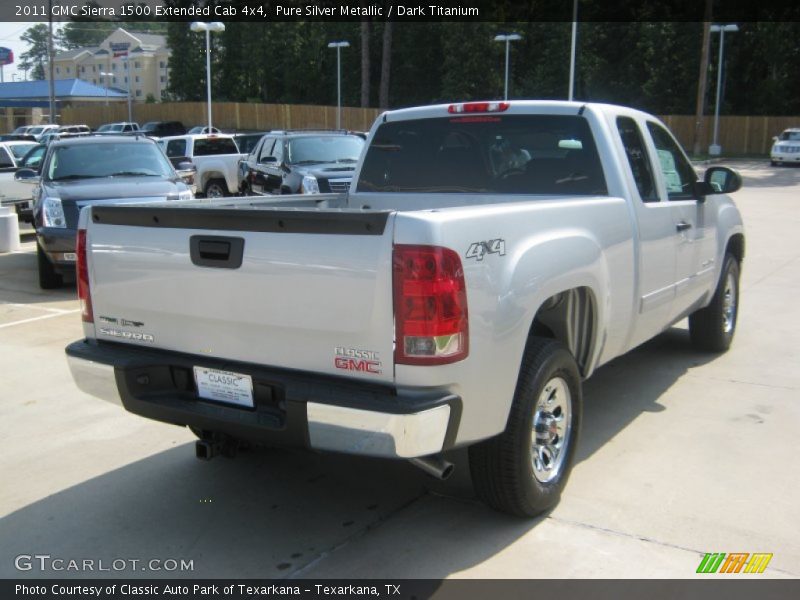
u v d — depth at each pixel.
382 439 3.05
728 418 5.21
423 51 62.28
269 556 3.59
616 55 56.94
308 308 3.20
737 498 4.07
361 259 3.06
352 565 3.50
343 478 4.39
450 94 57.44
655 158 5.19
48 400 5.73
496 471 3.61
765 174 32.19
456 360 3.09
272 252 3.24
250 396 3.41
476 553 3.57
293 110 59.06
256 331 3.35
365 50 52.34
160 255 3.55
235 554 3.62
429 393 3.07
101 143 11.05
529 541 3.67
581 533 3.73
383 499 4.13
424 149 5.31
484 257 3.24
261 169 14.48
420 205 5.27
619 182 4.62
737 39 53.28
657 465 4.47
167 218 3.50
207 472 4.49
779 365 6.40
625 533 3.72
